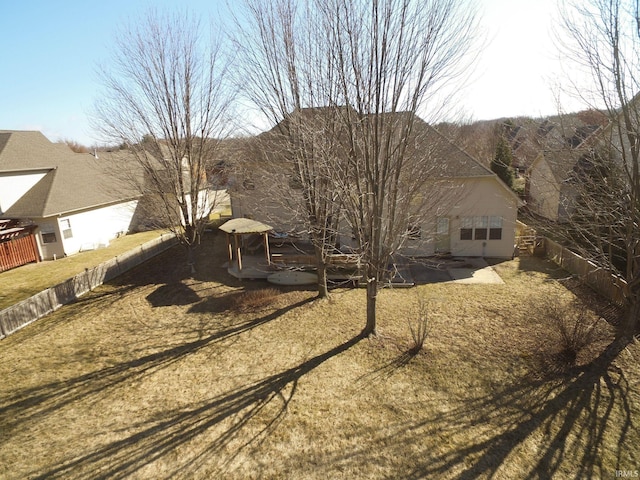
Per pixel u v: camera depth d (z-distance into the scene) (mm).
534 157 14414
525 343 9492
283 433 6879
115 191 22906
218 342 10578
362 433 6793
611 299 11734
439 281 14656
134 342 10820
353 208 9188
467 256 17594
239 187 17984
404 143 8453
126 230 26547
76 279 14539
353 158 8898
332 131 9758
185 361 9625
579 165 9594
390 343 9945
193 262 17094
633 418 6734
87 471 6160
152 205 18000
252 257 18797
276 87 11539
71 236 21219
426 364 8867
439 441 6508
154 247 20750
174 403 7910
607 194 8445
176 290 14930
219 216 32812
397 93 8078
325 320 11633
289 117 11188
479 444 6387
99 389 8516
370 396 7844
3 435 7094
